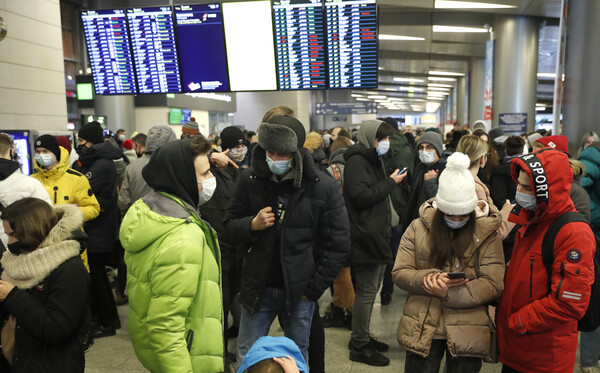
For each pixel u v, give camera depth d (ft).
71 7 55.57
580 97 21.30
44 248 6.35
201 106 70.13
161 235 5.89
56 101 23.62
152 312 5.74
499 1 41.32
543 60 84.23
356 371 10.73
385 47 69.26
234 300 12.16
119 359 11.60
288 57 19.76
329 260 8.05
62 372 6.46
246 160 15.16
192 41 20.16
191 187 6.24
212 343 6.24
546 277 6.43
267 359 3.92
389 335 12.87
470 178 7.04
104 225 12.91
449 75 115.44
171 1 40.06
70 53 55.98
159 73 20.79
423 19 53.11
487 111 49.37
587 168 11.26
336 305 13.55
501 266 7.20
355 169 10.95
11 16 20.56
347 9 19.11
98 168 13.09
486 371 10.66
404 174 11.18
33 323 6.15
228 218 8.39
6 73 20.30
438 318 7.33
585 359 10.46
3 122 20.15
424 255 7.52
